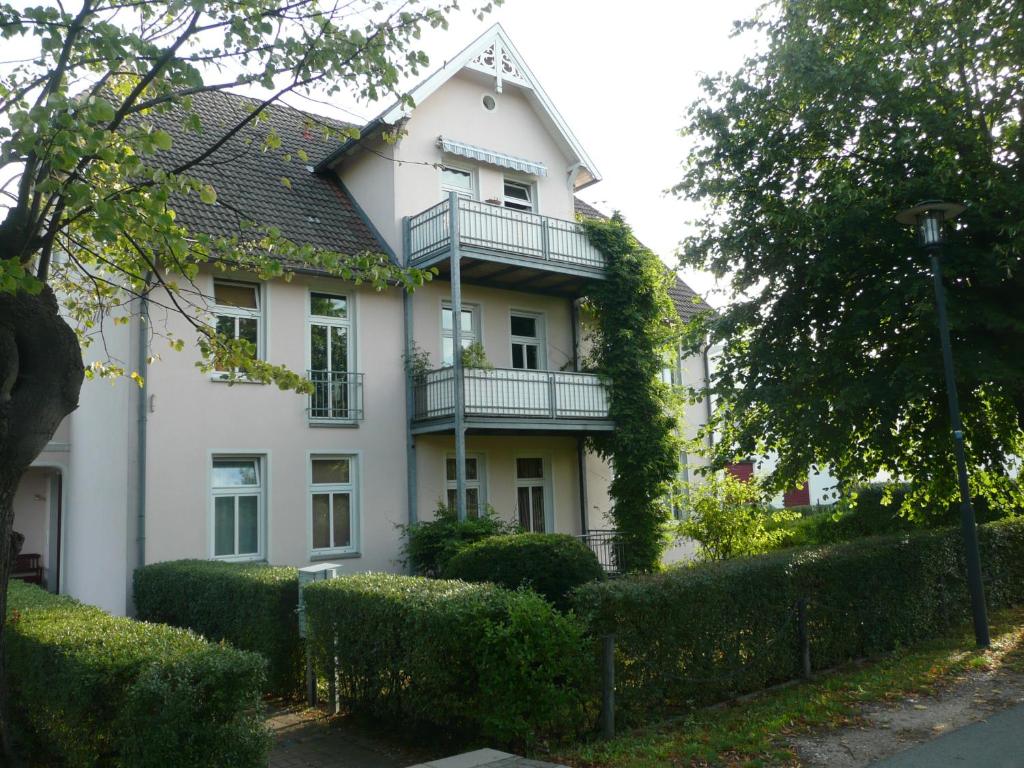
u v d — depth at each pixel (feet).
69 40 20.43
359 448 49.65
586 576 33.91
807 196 38.45
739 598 25.95
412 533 47.52
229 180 50.75
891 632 31.81
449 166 56.59
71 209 23.76
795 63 36.32
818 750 20.13
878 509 60.75
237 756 16.15
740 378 40.91
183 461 43.29
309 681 27.73
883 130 35.35
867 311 34.76
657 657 23.43
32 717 21.25
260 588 29.60
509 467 56.80
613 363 56.80
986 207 33.30
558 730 21.48
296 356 47.85
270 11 23.08
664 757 19.80
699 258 41.42
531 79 60.34
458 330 48.42
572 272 55.21
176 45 22.09
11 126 17.99
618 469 56.18
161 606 37.35
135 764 16.14
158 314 43.32
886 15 36.99
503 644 20.47
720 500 47.50
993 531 39.58
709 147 40.75
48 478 56.54
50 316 20.86
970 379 33.78
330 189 56.80
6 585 20.42
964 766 18.52
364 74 24.31
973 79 36.76
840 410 35.68
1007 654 29.89
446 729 22.99
